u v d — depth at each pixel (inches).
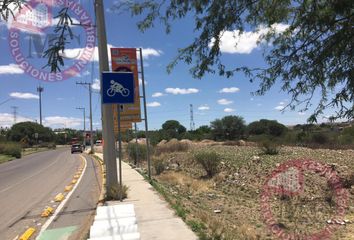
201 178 877.2
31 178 951.6
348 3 189.9
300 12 217.8
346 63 215.6
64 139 6683.1
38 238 351.3
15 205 538.9
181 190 695.7
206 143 1792.6
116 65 653.3
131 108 693.9
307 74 227.1
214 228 333.1
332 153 916.0
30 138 5260.8
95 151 3058.6
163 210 400.2
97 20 512.7
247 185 716.7
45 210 484.1
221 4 223.3
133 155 1208.8
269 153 984.3
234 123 2802.7
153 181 663.8
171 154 1362.0
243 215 490.6
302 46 226.4
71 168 1241.4
